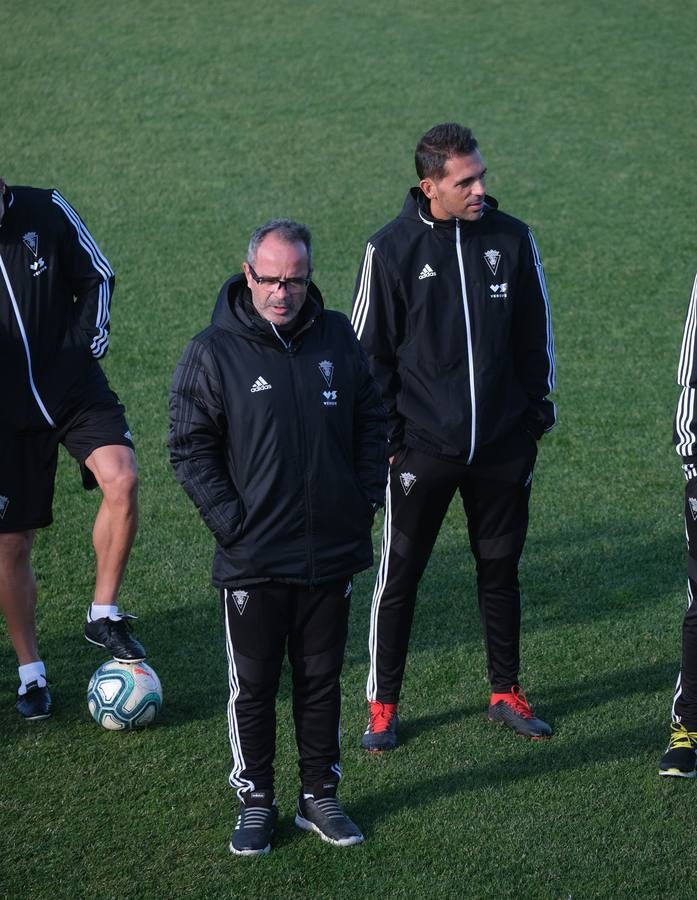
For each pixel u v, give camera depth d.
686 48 52.97
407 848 12.97
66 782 14.15
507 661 15.33
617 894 12.22
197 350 12.53
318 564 12.54
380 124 45.19
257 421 12.30
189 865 12.73
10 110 46.41
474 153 13.73
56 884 12.43
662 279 32.53
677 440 14.19
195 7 58.94
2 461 15.28
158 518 21.30
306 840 13.16
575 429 24.64
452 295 14.21
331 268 33.41
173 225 36.47
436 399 14.30
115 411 16.11
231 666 12.95
